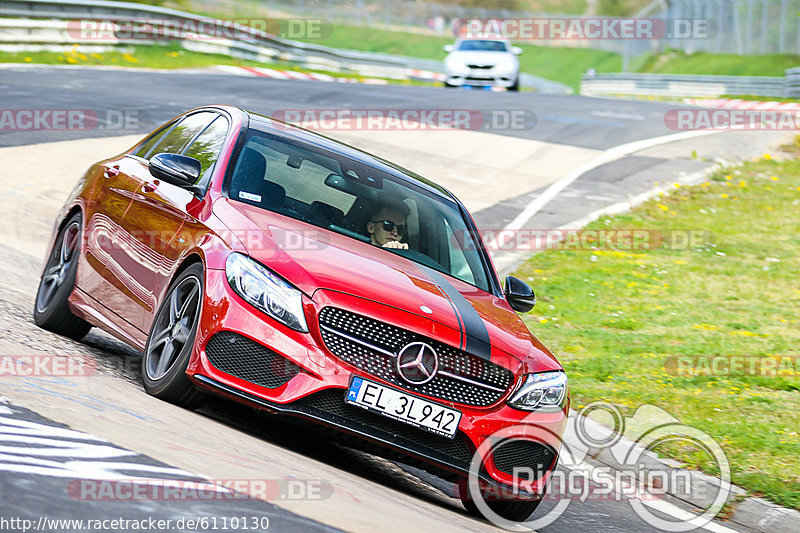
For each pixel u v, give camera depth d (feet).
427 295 34.01
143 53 188.03
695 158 132.67
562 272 84.28
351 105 149.48
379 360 31.09
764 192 117.70
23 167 85.92
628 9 407.23
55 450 21.15
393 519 24.02
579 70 401.49
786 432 52.03
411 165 114.42
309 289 31.40
